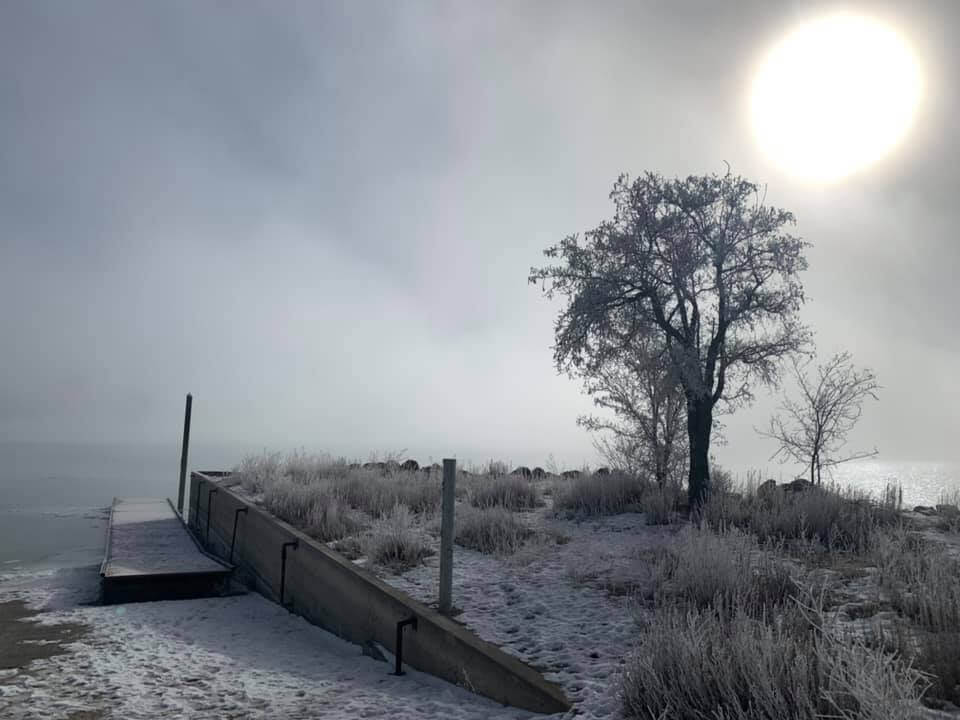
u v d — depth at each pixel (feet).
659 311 42.86
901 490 36.50
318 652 29.81
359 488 51.88
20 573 61.87
